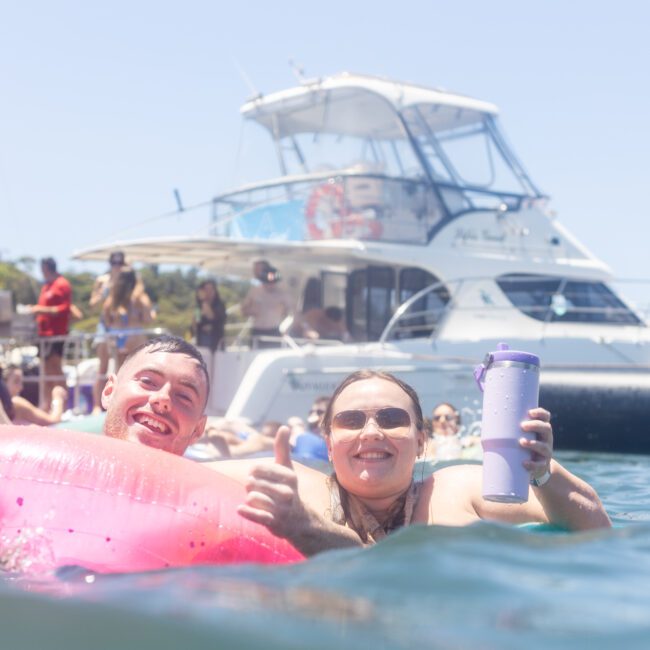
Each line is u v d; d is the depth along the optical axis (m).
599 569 2.21
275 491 2.63
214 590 2.06
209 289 11.56
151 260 12.63
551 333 11.86
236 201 12.65
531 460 2.87
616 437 9.86
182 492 2.77
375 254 11.53
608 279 12.23
